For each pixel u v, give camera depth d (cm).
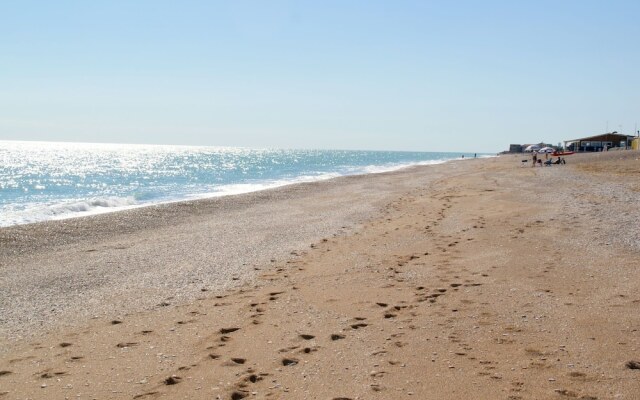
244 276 997
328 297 809
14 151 13575
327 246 1275
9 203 2869
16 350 629
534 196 2028
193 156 14012
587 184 2472
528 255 1018
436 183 3350
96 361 579
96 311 794
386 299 780
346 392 469
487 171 4444
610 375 478
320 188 3127
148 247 1346
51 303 845
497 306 712
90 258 1215
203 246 1341
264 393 476
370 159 13262
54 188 3950
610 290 763
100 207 2442
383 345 588
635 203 1666
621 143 8219
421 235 1341
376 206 2142
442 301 751
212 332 667
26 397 488
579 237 1163
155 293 892
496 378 483
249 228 1634
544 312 676
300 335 638
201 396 475
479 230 1336
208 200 2459
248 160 11388
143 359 580
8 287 953
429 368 515
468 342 583
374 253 1146
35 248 1350
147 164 8756
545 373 489
